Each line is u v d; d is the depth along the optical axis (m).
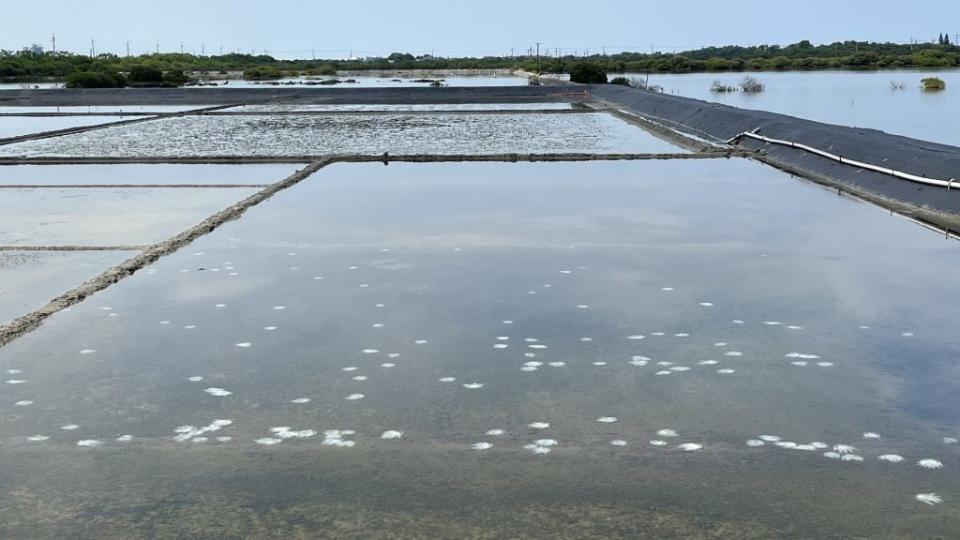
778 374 3.74
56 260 5.91
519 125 17.81
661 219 7.16
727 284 5.14
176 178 9.91
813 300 4.80
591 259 5.78
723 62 57.25
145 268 5.64
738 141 13.70
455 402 3.49
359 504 2.72
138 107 25.08
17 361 3.99
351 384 3.68
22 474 2.95
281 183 9.15
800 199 8.20
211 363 3.95
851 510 2.65
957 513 2.62
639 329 4.35
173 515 2.68
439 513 2.65
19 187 9.23
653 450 3.06
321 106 24.78
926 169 8.20
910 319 4.45
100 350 4.13
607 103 25.73
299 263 5.75
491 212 7.52
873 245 6.16
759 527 2.55
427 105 25.44
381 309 4.72
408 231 6.73
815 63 56.38
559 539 2.50
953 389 3.55
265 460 3.02
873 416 3.31
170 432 3.25
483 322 4.48
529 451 3.06
